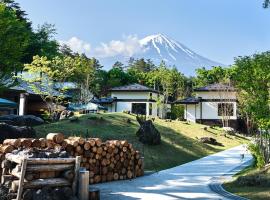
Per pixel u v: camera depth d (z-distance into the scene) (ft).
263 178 40.16
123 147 48.01
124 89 170.60
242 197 34.86
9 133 52.44
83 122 83.35
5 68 77.15
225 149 89.81
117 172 46.98
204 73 220.43
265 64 50.01
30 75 117.39
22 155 30.83
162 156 69.72
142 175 50.52
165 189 39.42
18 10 169.48
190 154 77.00
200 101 154.30
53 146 40.93
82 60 148.56
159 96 178.19
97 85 201.16
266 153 49.37
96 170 44.78
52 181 30.30
